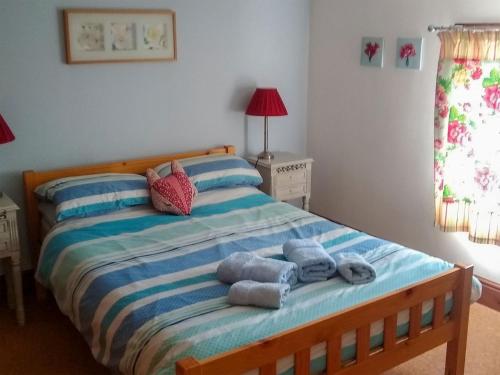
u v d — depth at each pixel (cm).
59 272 270
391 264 252
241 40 396
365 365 214
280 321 202
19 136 328
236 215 320
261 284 215
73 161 349
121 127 361
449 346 251
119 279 238
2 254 293
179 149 387
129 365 201
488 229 310
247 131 416
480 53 298
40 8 320
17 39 317
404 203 375
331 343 201
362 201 410
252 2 394
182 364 167
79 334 301
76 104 342
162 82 369
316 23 421
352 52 394
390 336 221
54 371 269
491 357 277
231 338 191
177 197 319
